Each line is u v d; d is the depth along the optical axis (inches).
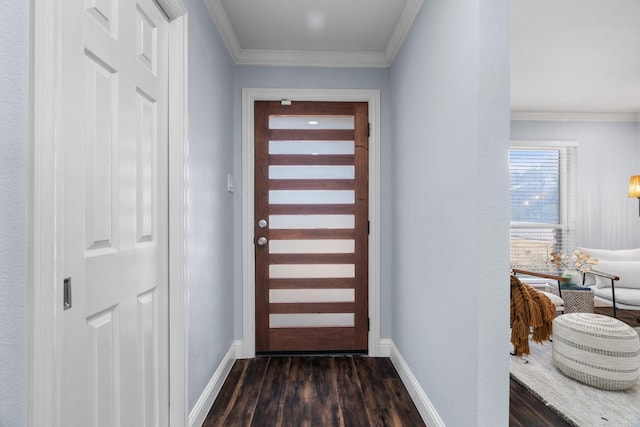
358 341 105.6
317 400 77.7
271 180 105.0
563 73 118.9
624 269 135.3
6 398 26.5
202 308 70.2
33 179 27.9
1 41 25.7
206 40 73.0
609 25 89.2
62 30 31.1
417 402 73.9
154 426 52.2
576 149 163.0
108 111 39.9
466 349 51.4
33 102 27.9
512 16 85.2
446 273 59.4
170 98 56.8
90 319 36.9
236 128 102.6
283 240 105.3
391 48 95.6
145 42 49.1
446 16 59.2
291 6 79.8
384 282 104.1
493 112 47.5
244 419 70.2
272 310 105.0
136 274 46.6
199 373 68.2
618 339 79.0
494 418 47.7
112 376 41.2
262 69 103.1
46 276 28.5
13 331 26.7
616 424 66.6
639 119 162.7
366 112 106.2
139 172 47.6
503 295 47.7
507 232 47.8
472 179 49.4
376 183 104.0
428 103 68.7
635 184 146.6
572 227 161.2
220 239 84.7
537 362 95.3
